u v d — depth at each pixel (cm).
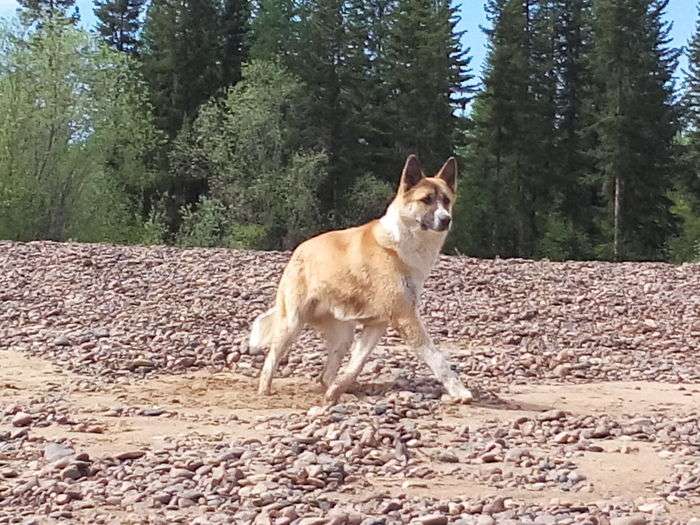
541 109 5547
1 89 3981
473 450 733
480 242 5522
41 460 680
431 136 5319
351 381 902
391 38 5472
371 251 898
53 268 1742
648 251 5178
